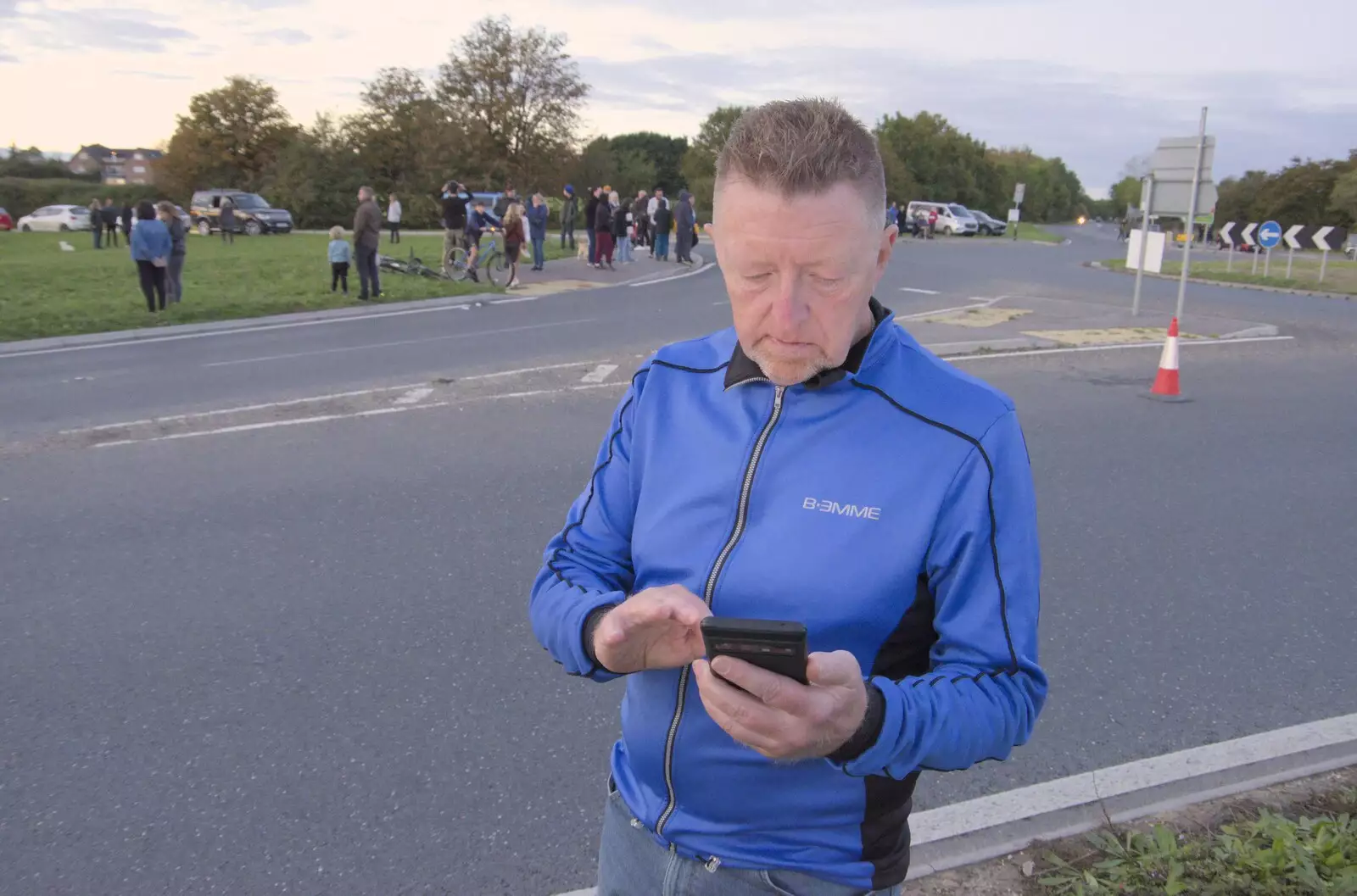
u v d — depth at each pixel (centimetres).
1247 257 3550
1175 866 261
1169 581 503
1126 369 1077
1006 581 133
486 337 1275
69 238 3753
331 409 851
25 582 492
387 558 522
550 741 358
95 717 371
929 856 284
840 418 138
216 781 333
